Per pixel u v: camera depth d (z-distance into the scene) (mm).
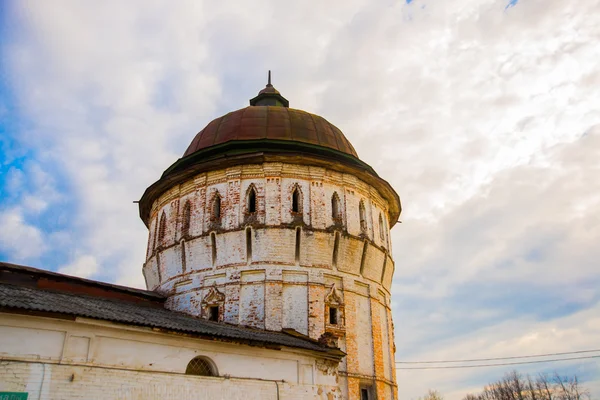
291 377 23094
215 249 30750
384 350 32281
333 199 32594
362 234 32531
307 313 28797
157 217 35469
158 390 18234
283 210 30891
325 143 34938
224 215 31188
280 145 33219
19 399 14992
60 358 16172
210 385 19859
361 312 31078
